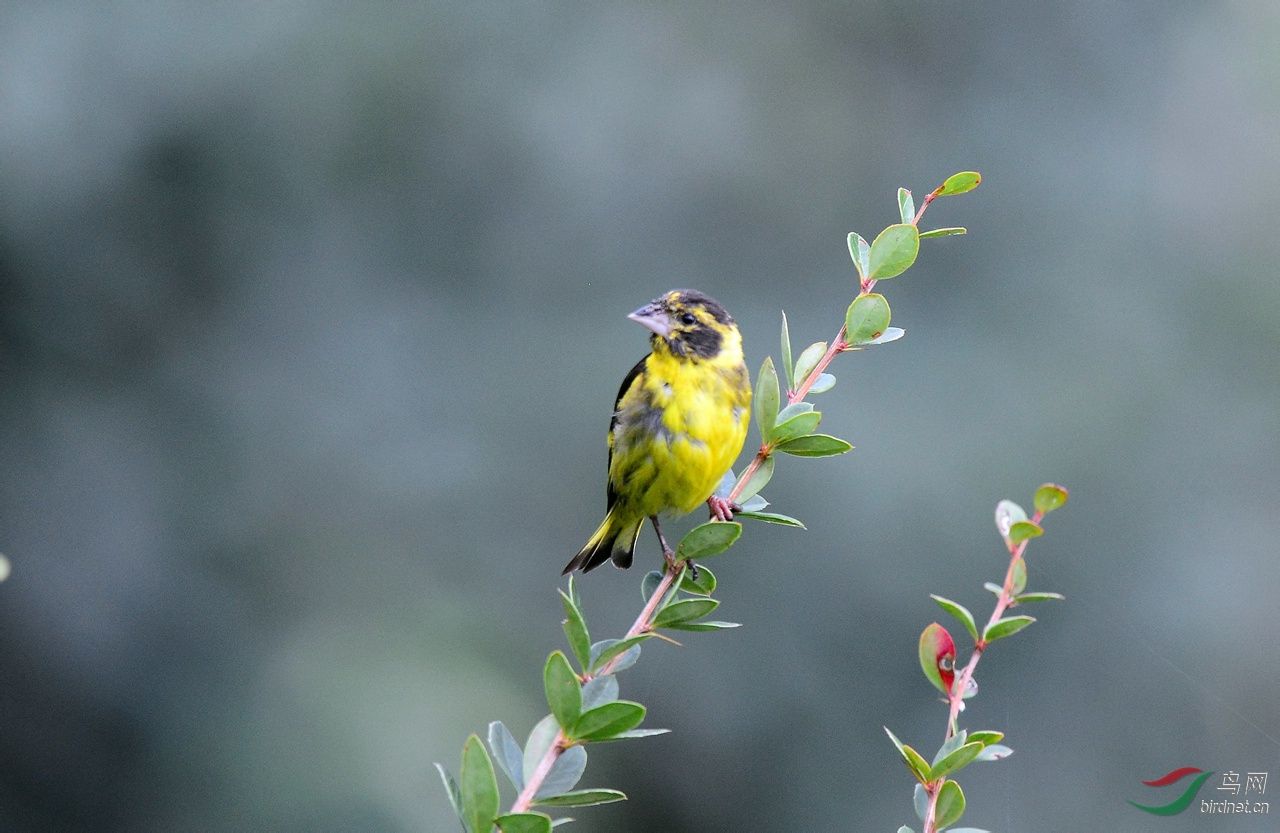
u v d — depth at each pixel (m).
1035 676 12.55
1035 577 12.77
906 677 12.67
